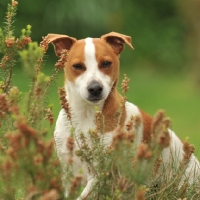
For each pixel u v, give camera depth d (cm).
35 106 722
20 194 765
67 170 702
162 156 1022
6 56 821
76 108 961
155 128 678
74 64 975
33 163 627
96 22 2864
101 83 943
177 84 2677
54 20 2852
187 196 894
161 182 930
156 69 2928
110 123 935
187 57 2928
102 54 974
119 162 679
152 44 3006
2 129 739
